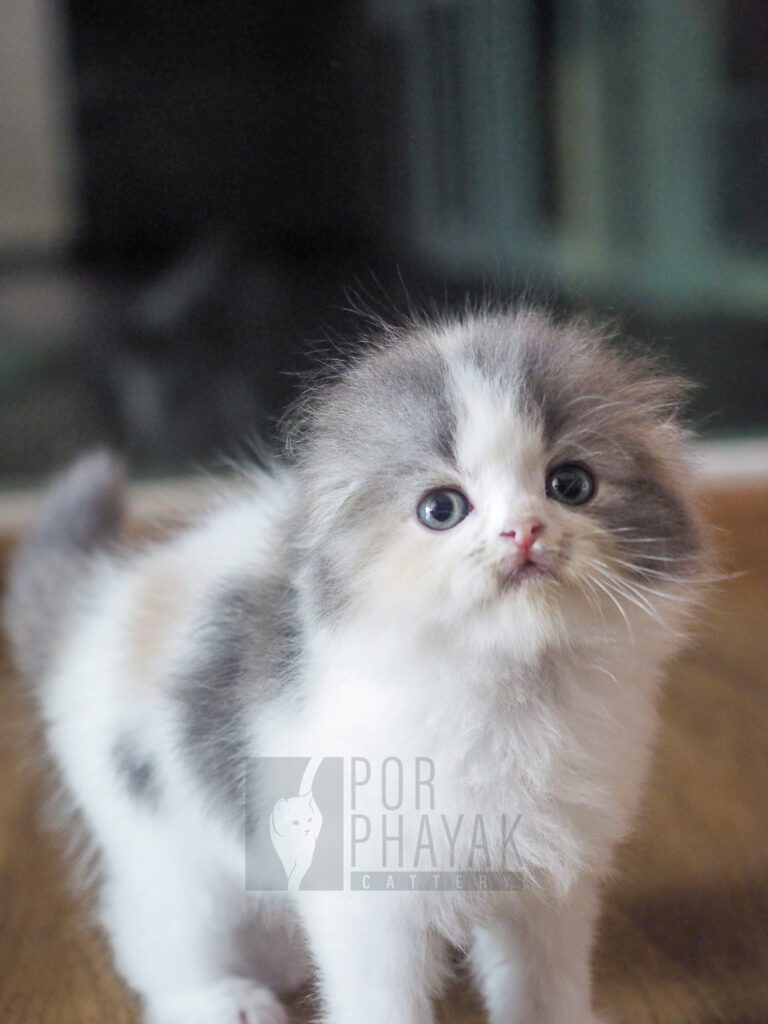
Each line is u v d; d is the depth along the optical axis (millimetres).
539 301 492
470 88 872
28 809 568
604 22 873
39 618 515
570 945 442
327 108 886
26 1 855
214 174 900
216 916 473
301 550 418
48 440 791
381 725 403
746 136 897
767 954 486
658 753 558
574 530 390
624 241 893
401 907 415
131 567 510
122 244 923
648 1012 467
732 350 830
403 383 406
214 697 445
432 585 387
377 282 747
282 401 565
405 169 884
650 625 411
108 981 488
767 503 703
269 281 875
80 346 902
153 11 868
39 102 890
